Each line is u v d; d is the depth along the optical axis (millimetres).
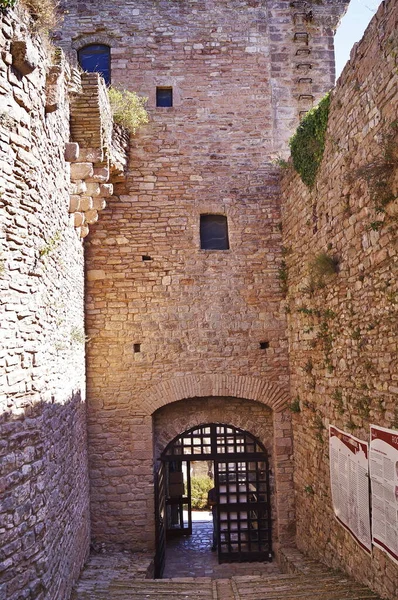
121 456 10562
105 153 8766
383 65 6246
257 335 10906
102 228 10914
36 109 5926
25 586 5195
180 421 11078
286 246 10844
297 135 9625
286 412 10805
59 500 6730
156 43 11492
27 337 5578
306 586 7223
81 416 9516
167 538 13070
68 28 11461
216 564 11094
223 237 11266
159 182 11094
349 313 7391
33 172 5781
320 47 11773
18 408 5277
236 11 11711
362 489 6891
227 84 11477
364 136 6832
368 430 6734
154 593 7559
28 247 5645
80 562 8656
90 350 10664
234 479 11641
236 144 11320
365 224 6816
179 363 10766
